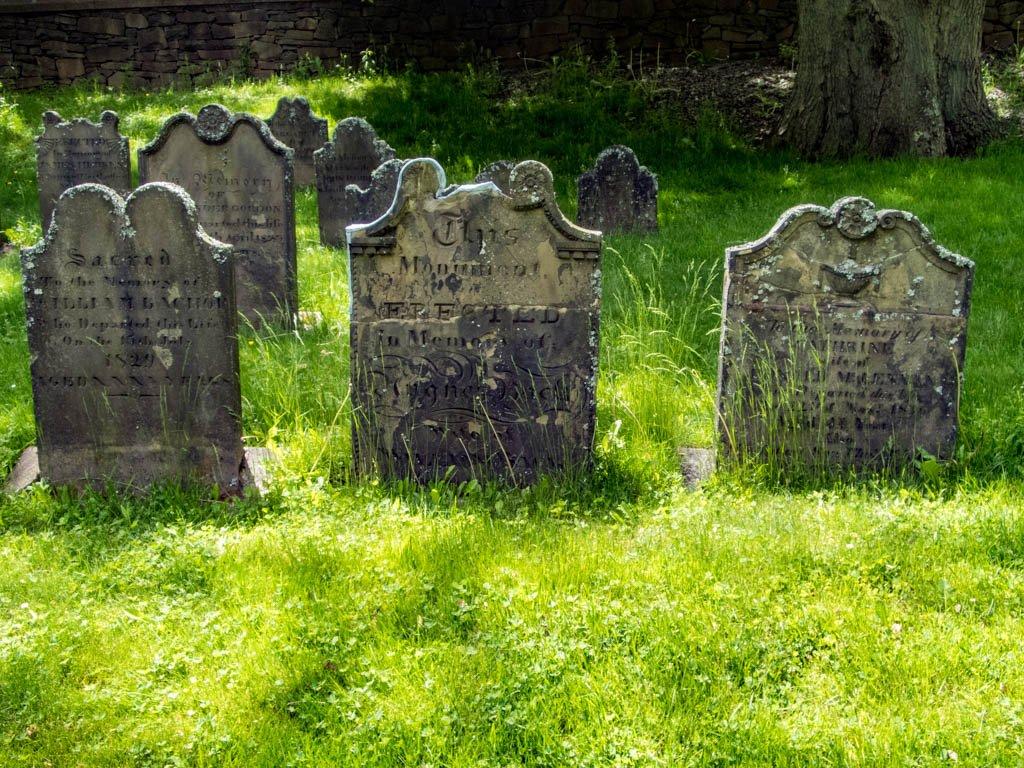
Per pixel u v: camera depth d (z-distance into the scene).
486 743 3.43
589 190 11.65
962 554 4.56
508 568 4.45
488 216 5.39
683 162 14.77
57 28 20.84
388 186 10.67
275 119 14.75
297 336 7.84
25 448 6.12
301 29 20.61
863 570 4.39
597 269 5.46
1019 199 11.40
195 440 5.52
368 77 19.61
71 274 5.32
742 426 5.72
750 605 4.14
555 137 16.00
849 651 3.89
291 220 8.52
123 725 3.54
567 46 19.94
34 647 3.91
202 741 3.46
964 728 3.48
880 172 13.28
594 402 5.61
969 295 5.56
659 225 11.86
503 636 3.97
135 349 5.41
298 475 5.54
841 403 5.70
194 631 4.10
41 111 17.94
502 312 5.50
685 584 4.31
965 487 5.38
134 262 5.32
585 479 5.55
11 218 12.78
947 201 11.51
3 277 9.72
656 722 3.51
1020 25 17.73
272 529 5.02
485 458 5.66
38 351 5.39
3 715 3.57
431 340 5.54
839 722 3.52
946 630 4.01
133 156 14.98
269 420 6.34
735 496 5.46
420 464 5.67
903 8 14.05
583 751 3.39
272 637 3.99
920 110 14.20
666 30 19.56
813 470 5.72
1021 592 4.24
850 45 14.39
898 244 5.52
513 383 5.58
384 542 4.76
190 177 8.56
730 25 19.30
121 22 20.83
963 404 6.39
